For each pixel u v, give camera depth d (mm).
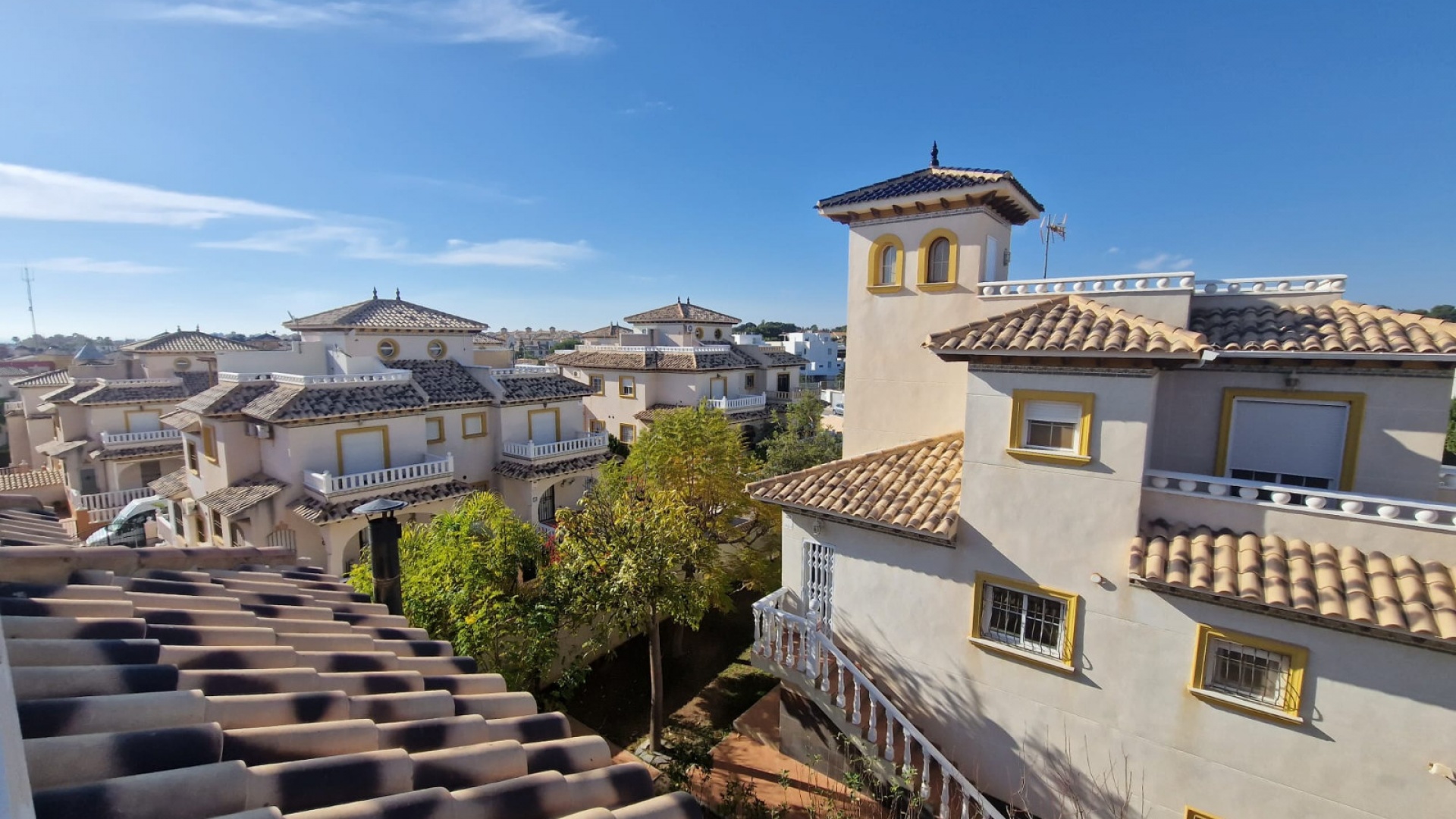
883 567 12695
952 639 11938
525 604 15828
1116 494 10164
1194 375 11297
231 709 4086
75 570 5961
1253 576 8938
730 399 44719
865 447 16344
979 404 11414
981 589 11570
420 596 15047
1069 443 10688
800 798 12594
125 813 2895
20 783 2176
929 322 15242
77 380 40625
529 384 33156
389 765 3908
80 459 36344
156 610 5477
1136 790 10172
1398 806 8297
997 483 11297
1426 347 9078
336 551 22891
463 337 36688
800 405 37969
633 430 44906
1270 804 9141
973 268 14523
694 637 22047
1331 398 10250
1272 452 10812
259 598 6723
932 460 13742
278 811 3105
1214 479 9859
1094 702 10492
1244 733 9289
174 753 3357
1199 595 9336
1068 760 10766
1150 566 9516
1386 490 9992
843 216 16281
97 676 3852
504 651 15031
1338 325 10273
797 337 93750
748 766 13758
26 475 38531
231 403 24797
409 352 34094
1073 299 12227
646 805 4152
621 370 45250
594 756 4945
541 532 21062
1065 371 10461
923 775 10945
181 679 4238
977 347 10938
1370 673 8398
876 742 11797
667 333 53781
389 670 5750
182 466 38031
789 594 14164
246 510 22422
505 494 31312
